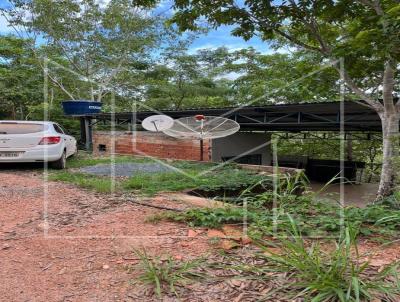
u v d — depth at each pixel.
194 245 3.13
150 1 6.80
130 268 2.68
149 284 2.41
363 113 10.19
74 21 16.56
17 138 8.05
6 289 2.42
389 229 3.44
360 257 2.66
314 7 6.47
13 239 3.39
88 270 2.68
